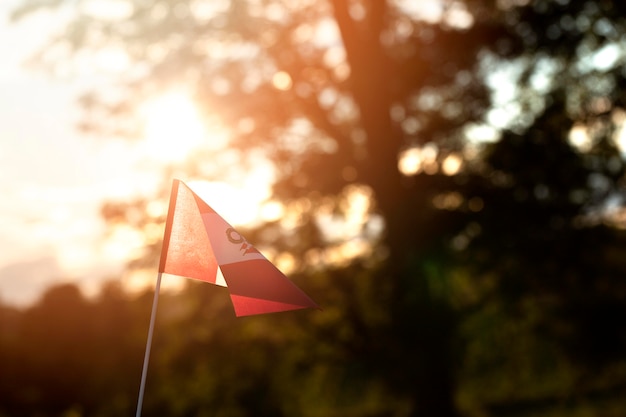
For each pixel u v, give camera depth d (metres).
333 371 19.50
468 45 17.61
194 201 4.36
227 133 18.22
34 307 36.19
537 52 17.69
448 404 17.50
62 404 35.00
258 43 17.48
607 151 17.94
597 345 18.52
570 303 18.28
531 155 17.20
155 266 18.31
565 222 17.33
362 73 17.19
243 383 19.58
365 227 18.31
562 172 17.20
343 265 18.77
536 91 18.31
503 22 17.80
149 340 4.12
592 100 18.08
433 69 17.97
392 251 17.45
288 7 18.00
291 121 17.94
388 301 17.45
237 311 4.19
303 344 19.38
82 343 33.69
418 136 18.14
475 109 18.28
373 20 17.41
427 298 17.06
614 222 17.64
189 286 19.14
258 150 18.23
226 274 4.21
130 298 19.91
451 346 17.69
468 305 18.08
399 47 18.23
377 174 17.41
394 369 17.88
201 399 19.94
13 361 35.97
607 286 18.02
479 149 18.19
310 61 18.14
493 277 18.16
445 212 17.17
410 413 17.86
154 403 21.09
